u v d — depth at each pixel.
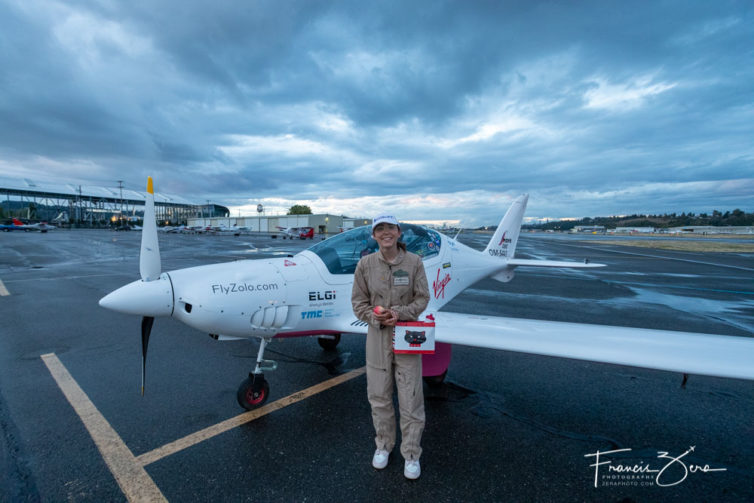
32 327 4.82
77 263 12.09
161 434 2.37
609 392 3.10
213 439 2.32
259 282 2.70
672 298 7.34
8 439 2.28
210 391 3.03
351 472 2.01
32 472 1.97
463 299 7.14
